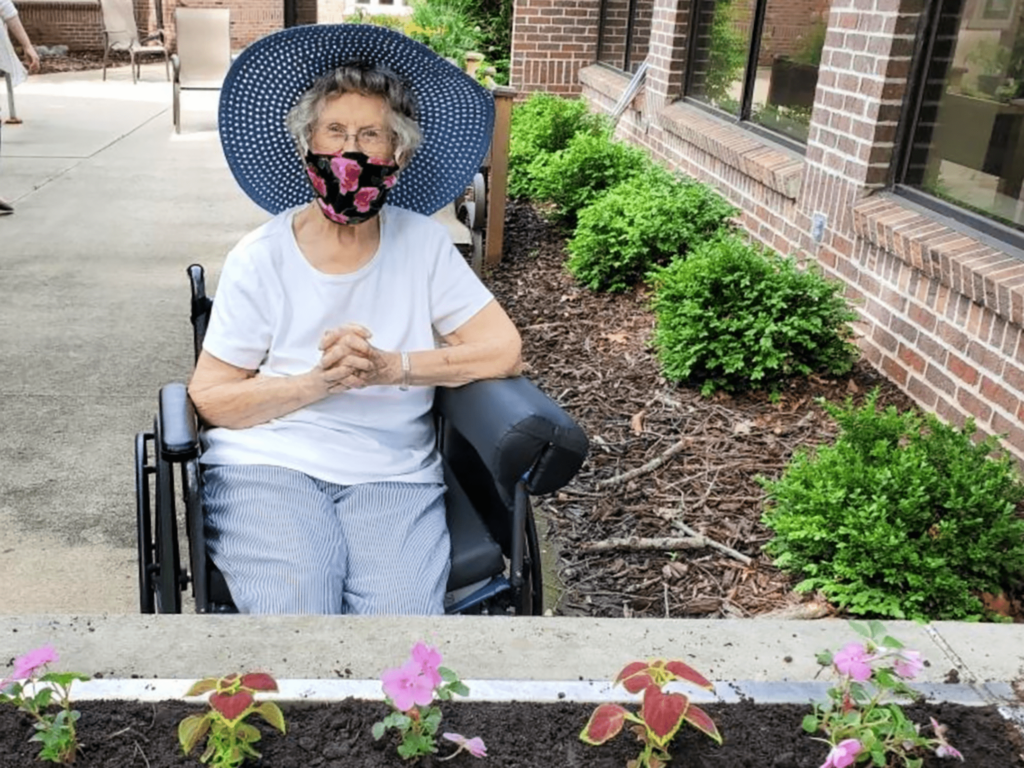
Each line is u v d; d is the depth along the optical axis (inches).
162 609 86.6
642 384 178.5
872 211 175.6
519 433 84.6
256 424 93.2
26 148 385.4
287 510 88.7
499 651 71.4
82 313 215.3
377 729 55.7
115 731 59.5
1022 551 112.1
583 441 86.1
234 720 53.2
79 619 73.3
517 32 421.4
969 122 164.1
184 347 199.8
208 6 740.0
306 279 94.0
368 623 73.9
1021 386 137.9
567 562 128.0
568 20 421.7
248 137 100.9
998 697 67.4
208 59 465.1
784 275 171.9
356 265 95.0
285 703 62.6
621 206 234.7
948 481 116.9
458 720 61.8
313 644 71.5
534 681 65.8
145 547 89.9
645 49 358.3
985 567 111.9
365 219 91.7
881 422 130.0
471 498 102.8
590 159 277.3
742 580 122.6
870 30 179.3
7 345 195.9
